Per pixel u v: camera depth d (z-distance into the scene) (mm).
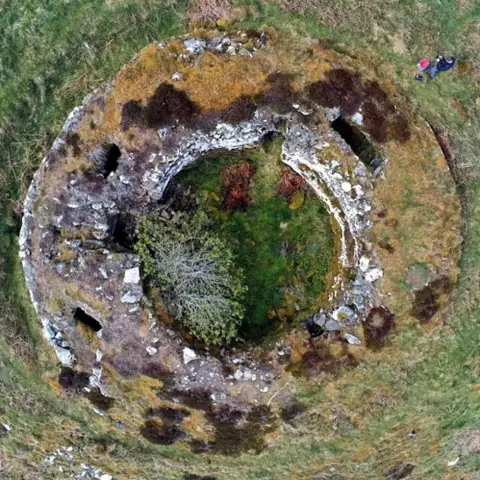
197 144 11875
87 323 12617
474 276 12539
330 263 12672
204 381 12211
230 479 13617
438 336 12508
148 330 12016
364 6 12172
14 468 14359
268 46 11922
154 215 12438
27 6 12664
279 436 12945
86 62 12719
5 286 13359
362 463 13164
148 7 12430
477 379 12828
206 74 11633
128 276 11969
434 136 12000
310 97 11594
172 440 13242
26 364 13414
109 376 12648
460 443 13516
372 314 12078
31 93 12883
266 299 13008
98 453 13719
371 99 11766
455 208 12055
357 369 12367
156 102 11594
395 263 11977
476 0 12297
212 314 12031
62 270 12258
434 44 12250
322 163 11758
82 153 12109
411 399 12727
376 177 11812
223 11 12273
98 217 12250
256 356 12258
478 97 12359
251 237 12977
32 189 12602
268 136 12312
